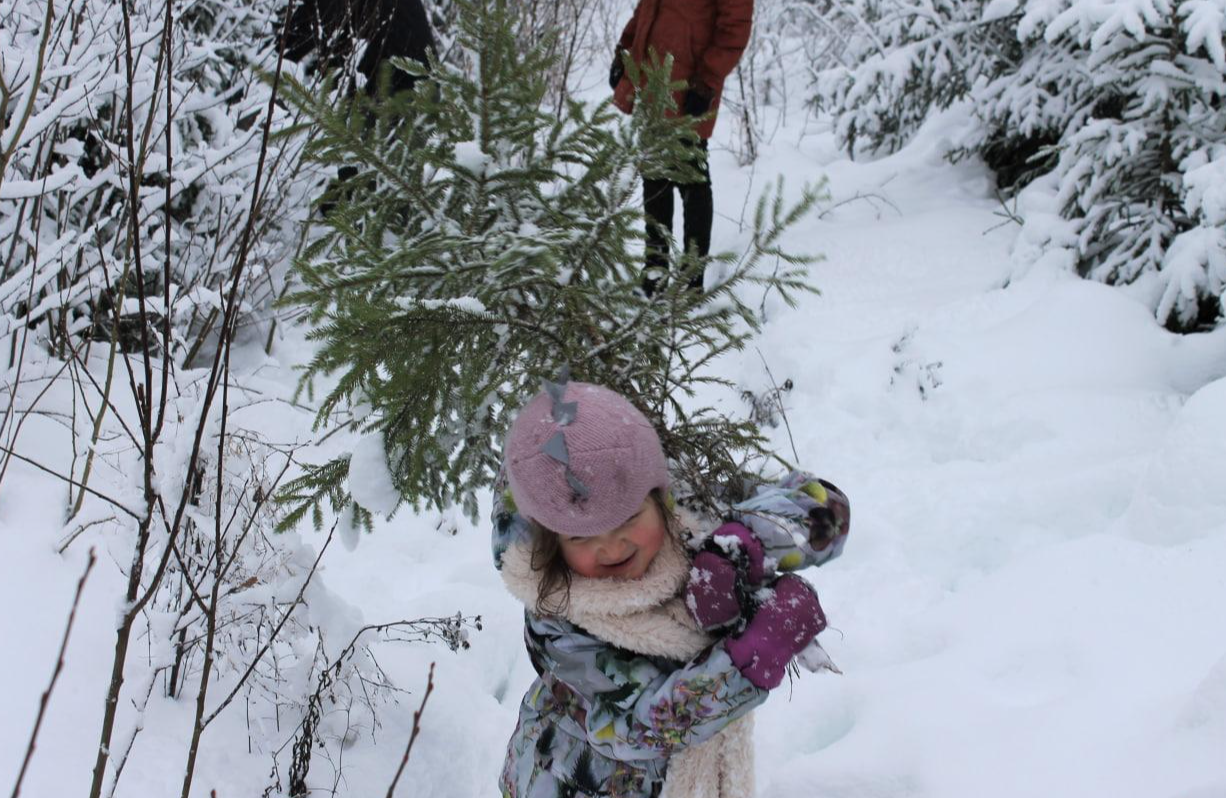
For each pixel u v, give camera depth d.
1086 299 3.74
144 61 3.20
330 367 1.66
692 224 4.34
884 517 3.15
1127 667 2.08
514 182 1.86
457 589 2.89
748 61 7.52
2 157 1.85
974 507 3.06
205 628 2.17
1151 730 1.80
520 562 1.67
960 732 2.04
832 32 7.32
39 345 3.29
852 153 5.93
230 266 3.59
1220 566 2.29
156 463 2.02
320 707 2.08
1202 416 2.67
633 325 1.82
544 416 1.53
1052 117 4.55
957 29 4.97
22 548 2.37
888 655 2.53
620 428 1.52
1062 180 4.20
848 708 2.32
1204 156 3.78
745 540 1.61
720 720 1.59
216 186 3.41
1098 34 3.89
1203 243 3.58
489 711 2.47
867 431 3.56
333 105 1.99
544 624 1.67
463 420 1.89
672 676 1.60
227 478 2.18
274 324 3.82
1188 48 3.79
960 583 2.85
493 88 1.84
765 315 4.27
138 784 1.91
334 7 3.93
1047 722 1.98
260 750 2.12
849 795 1.97
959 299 4.13
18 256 3.18
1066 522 2.96
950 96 5.23
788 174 5.63
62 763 1.89
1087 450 3.22
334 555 3.07
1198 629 2.12
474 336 1.78
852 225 4.91
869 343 3.89
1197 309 3.70
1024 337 3.71
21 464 2.69
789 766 2.07
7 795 1.79
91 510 2.52
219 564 1.82
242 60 3.94
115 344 2.05
